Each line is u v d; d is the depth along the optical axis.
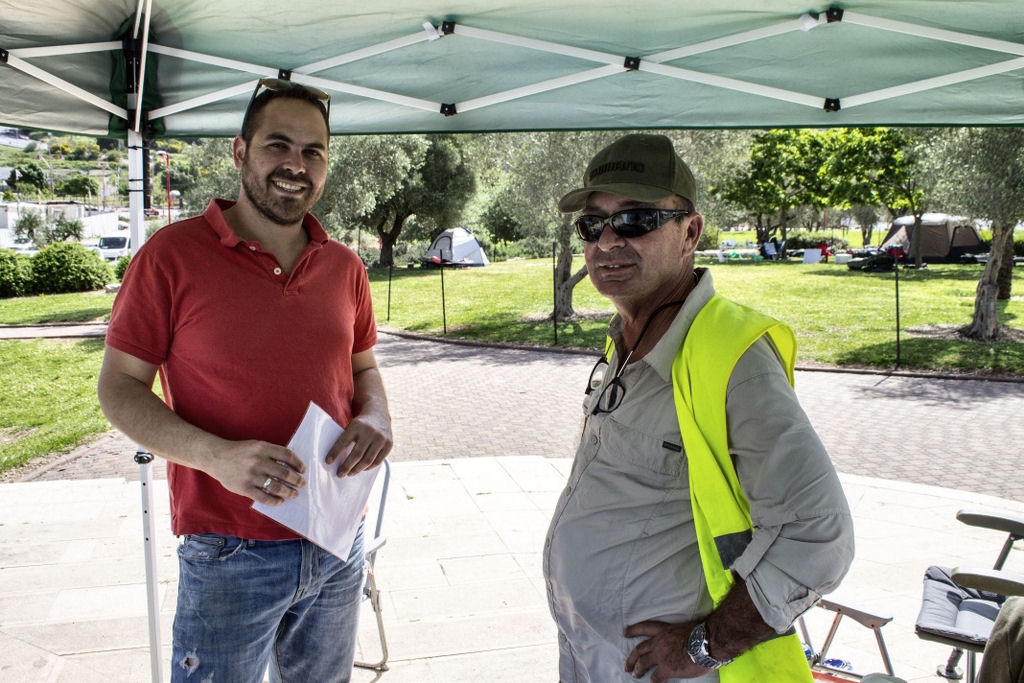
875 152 29.06
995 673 1.83
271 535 1.85
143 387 1.81
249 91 3.86
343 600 2.09
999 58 3.11
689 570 1.57
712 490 1.49
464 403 10.79
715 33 3.24
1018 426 9.22
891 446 8.36
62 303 22.64
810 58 3.30
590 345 16.11
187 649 1.85
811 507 1.36
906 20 2.96
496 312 20.80
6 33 3.31
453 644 3.49
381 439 1.97
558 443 8.48
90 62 3.64
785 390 1.44
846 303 20.95
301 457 1.78
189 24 3.37
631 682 1.66
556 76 3.66
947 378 12.45
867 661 3.40
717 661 1.48
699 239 1.78
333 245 2.09
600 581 1.64
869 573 4.39
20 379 12.29
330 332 1.96
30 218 43.62
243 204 1.92
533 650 3.44
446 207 33.53
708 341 1.48
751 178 41.59
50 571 4.19
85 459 7.64
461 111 3.91
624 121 3.92
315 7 3.16
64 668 3.21
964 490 6.76
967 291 22.91
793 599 1.38
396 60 3.61
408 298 24.12
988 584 2.34
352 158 22.69
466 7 3.13
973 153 12.82
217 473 1.68
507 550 4.60
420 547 4.64
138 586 4.02
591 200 1.75
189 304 1.80
